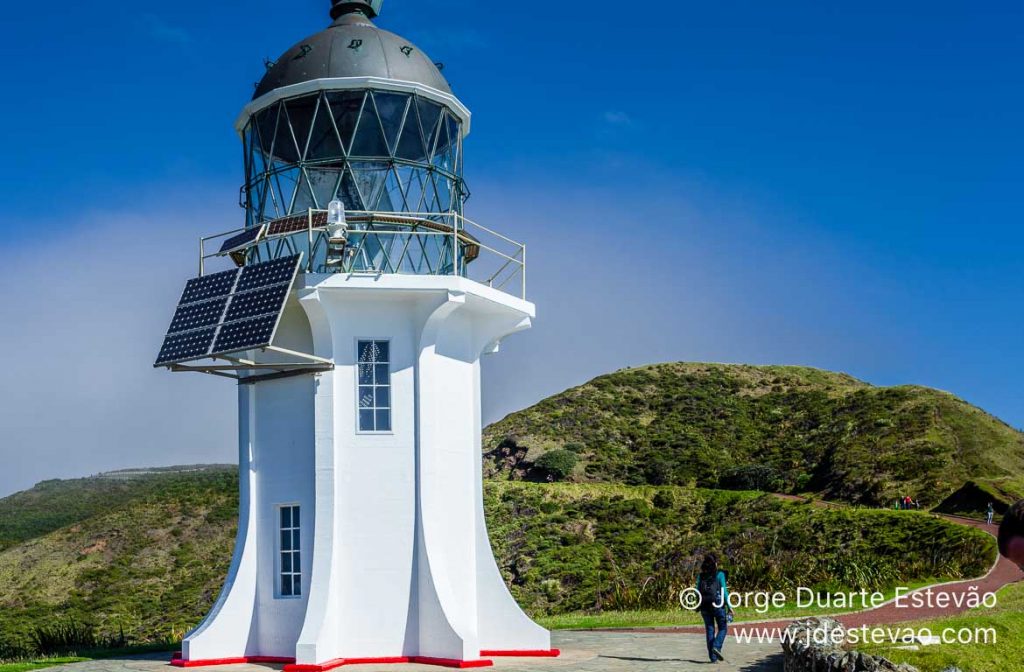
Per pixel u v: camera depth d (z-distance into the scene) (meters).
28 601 66.38
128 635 57.91
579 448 101.06
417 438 20.31
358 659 19.61
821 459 95.06
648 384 121.25
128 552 72.31
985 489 66.44
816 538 56.47
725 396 116.88
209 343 19.27
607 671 18.02
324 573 19.56
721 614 19.02
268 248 21.39
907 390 103.31
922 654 12.82
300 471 20.45
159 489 90.38
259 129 21.86
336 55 21.34
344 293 20.00
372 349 20.52
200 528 75.50
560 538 68.81
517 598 59.00
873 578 35.25
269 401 21.11
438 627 19.39
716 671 17.78
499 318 21.98
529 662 19.62
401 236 20.77
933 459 85.00
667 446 102.38
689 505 73.81
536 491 78.25
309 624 19.12
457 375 21.44
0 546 92.62
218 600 20.83
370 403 20.36
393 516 20.11
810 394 114.00
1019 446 87.56
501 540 70.06
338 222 19.45
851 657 13.02
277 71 21.88
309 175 21.02
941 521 53.47
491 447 105.62
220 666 19.98
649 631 25.50
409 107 21.28
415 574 20.00
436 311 20.22
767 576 36.69
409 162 21.25
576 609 53.97
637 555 65.50
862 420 99.25
